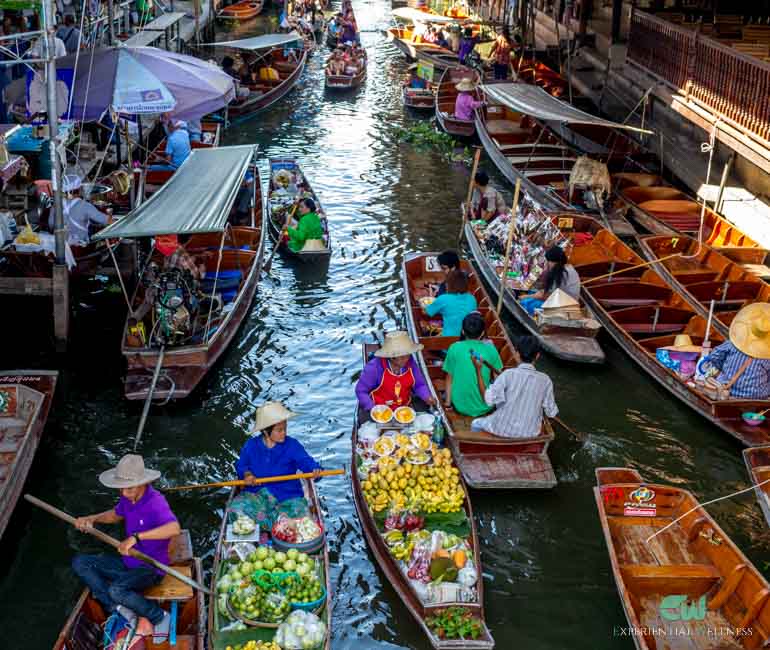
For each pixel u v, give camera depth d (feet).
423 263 43.70
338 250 49.49
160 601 22.08
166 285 34.55
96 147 56.85
